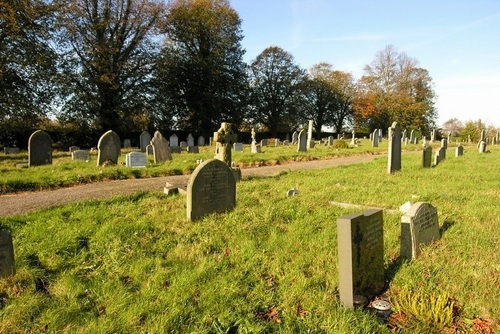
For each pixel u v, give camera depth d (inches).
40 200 340.2
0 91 1021.8
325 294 157.4
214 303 151.0
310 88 2576.3
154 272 180.4
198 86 1754.4
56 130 1362.0
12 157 810.2
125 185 429.7
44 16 1092.5
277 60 2356.1
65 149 1295.5
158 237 227.9
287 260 197.8
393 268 186.9
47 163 598.5
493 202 321.4
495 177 479.8
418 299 152.6
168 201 324.5
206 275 175.8
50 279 173.9
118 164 592.7
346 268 152.2
